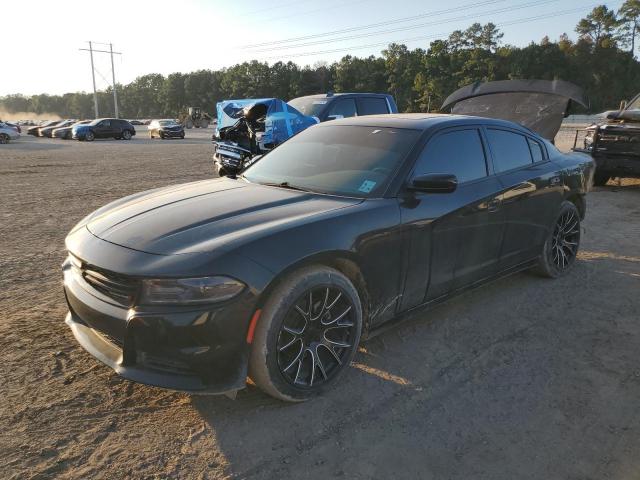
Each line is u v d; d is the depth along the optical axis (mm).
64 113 192750
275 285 2516
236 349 2436
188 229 2713
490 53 104312
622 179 12008
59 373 3018
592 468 2354
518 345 3549
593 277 4980
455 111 10680
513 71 100312
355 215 2910
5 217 7473
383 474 2297
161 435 2512
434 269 3412
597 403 2871
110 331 2520
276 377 2617
